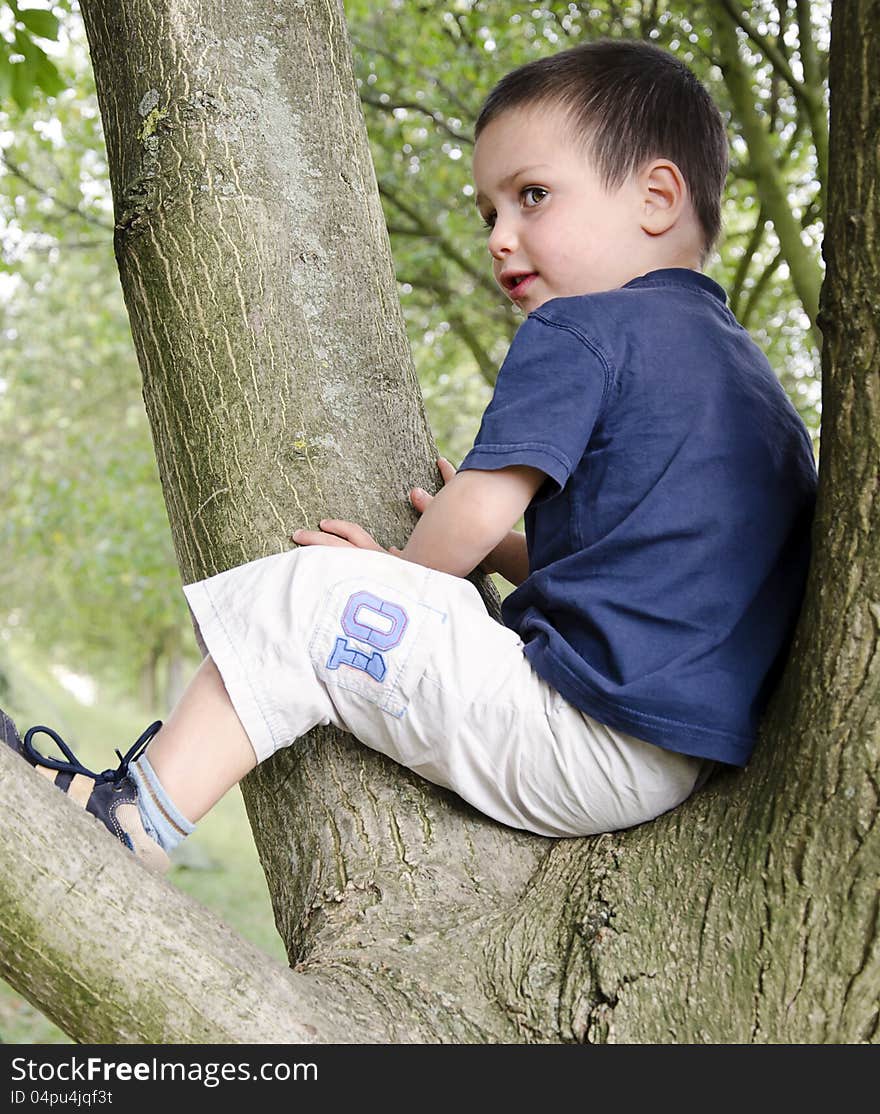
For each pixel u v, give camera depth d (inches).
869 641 48.7
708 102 75.6
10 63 131.9
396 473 74.9
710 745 55.2
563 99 70.0
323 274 76.9
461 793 62.8
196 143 75.9
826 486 50.5
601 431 61.3
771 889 50.8
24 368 446.6
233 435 72.7
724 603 57.8
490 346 282.0
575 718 58.7
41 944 45.1
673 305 64.8
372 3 243.6
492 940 57.1
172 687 1001.5
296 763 67.7
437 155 250.5
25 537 444.8
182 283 74.5
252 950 50.1
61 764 58.3
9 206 272.2
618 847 59.3
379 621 60.7
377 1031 51.3
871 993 47.1
